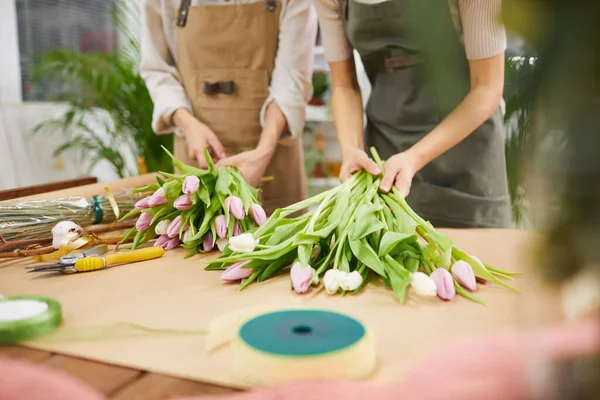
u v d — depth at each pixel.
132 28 3.27
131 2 3.13
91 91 2.90
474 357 0.42
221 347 0.63
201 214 1.13
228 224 1.07
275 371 0.52
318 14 1.46
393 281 0.82
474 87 1.18
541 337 0.29
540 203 0.26
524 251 0.27
